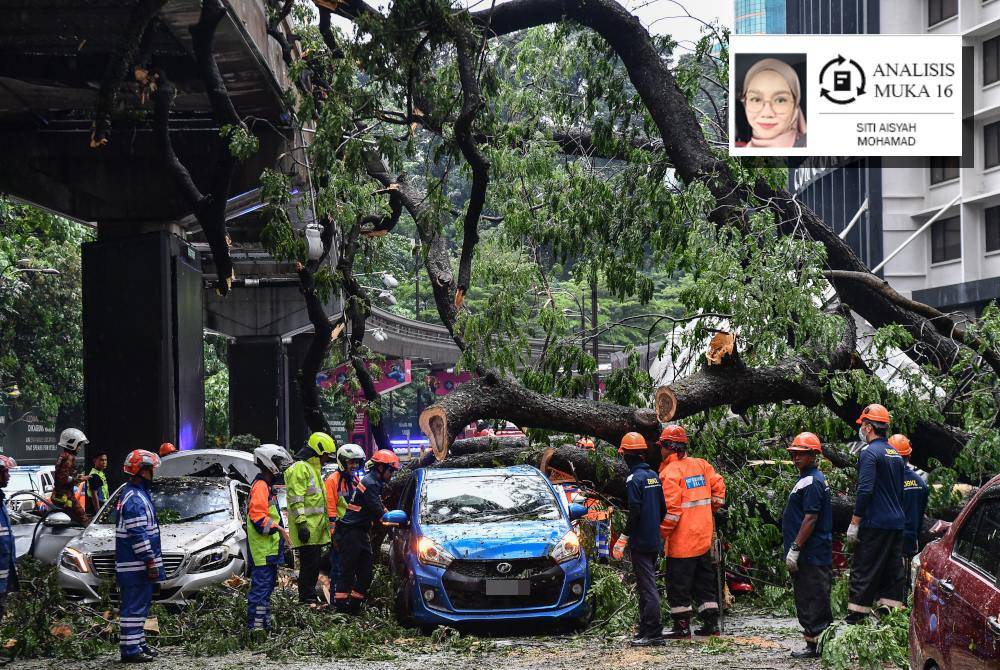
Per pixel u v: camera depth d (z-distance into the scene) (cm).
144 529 1024
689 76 1551
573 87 1691
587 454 1410
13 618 1162
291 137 2130
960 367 1388
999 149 3712
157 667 988
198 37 1401
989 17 3603
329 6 1423
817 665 862
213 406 5172
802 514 906
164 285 2227
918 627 673
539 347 3634
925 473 1545
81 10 1609
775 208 1472
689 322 1448
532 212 1534
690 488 1038
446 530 1182
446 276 1564
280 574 1592
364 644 1057
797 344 1320
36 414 5075
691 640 1030
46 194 2255
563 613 1133
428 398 7750
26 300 4372
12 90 1994
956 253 3844
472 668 915
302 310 4344
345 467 1370
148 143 2238
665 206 1457
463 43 1361
